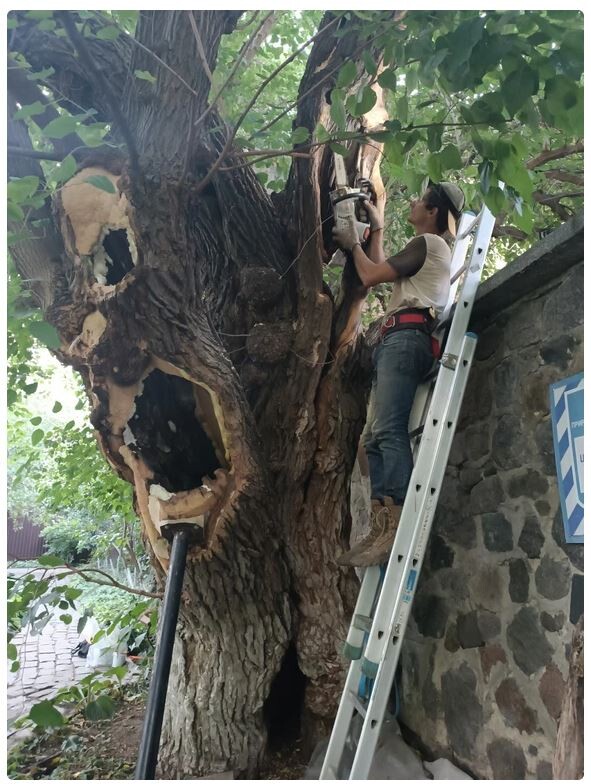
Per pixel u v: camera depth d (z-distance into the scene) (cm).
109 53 275
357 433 303
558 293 208
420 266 256
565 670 187
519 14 160
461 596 254
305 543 285
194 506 230
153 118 236
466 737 239
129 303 216
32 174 237
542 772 193
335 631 277
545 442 209
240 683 261
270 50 429
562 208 418
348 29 199
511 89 169
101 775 286
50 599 259
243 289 296
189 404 254
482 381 255
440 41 172
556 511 199
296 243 307
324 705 269
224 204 307
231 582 247
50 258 238
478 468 252
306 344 290
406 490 229
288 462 288
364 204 294
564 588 191
